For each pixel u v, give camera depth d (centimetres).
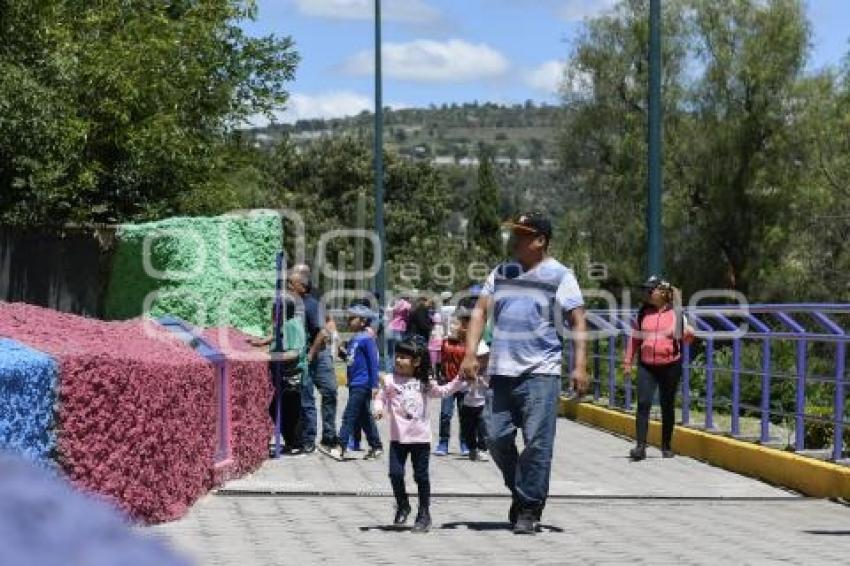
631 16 5241
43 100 2034
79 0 2481
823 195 4559
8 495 237
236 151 2966
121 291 1572
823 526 1049
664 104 5097
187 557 249
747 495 1274
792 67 4900
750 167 4922
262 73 2950
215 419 1164
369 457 1518
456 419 2230
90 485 790
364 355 1504
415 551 866
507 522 1029
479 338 986
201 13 2775
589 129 5278
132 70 2339
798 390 1388
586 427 2148
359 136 7875
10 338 813
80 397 773
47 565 226
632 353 1622
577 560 838
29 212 2127
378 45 3494
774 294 4788
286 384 1545
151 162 2384
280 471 1373
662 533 986
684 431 1664
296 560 814
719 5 5000
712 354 1672
